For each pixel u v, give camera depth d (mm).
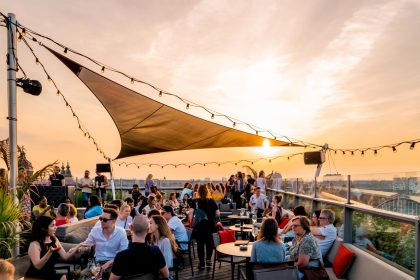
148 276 3314
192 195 15070
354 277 4902
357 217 5602
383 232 4719
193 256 8555
